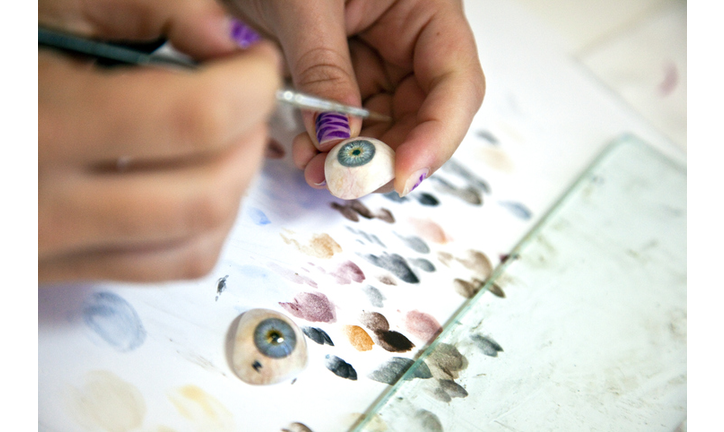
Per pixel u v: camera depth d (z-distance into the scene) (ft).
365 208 1.01
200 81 0.68
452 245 1.00
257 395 0.84
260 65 0.70
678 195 1.10
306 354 0.87
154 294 0.89
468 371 0.89
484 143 1.13
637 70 1.28
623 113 1.22
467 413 0.86
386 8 1.04
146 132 0.67
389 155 0.92
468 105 0.98
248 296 0.90
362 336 0.90
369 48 1.12
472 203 1.06
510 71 1.24
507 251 1.01
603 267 1.01
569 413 0.87
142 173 0.70
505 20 1.32
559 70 1.26
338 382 0.86
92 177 0.69
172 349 0.86
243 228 0.96
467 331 0.92
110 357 0.85
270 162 1.03
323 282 0.93
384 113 1.07
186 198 0.71
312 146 0.98
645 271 1.01
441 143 0.94
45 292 0.87
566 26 1.34
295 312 0.90
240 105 0.69
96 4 0.81
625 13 1.37
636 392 0.90
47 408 0.82
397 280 0.95
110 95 0.67
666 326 0.96
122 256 0.74
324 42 0.97
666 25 1.35
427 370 0.88
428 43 1.02
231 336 0.87
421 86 1.04
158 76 0.68
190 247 0.75
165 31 0.78
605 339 0.94
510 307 0.95
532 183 1.10
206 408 0.83
